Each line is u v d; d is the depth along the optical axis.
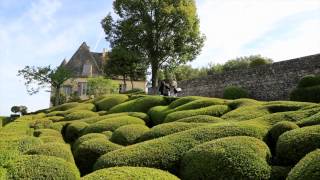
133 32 41.06
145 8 41.59
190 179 7.60
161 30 42.00
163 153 8.26
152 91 38.78
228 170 7.15
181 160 8.17
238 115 12.59
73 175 7.11
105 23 43.44
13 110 43.34
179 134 9.04
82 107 22.77
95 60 56.91
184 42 42.78
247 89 26.25
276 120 10.58
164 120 15.24
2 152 7.71
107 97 23.92
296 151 7.79
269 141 9.12
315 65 22.47
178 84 32.03
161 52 42.59
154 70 42.72
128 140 11.10
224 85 28.03
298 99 19.69
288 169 7.42
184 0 42.88
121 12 42.91
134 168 6.58
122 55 41.97
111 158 8.21
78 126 15.27
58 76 42.38
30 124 18.03
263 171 7.25
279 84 24.28
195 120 11.79
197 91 30.22
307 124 9.37
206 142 8.20
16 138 10.92
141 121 14.62
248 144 7.70
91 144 10.14
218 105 15.08
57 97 43.41
